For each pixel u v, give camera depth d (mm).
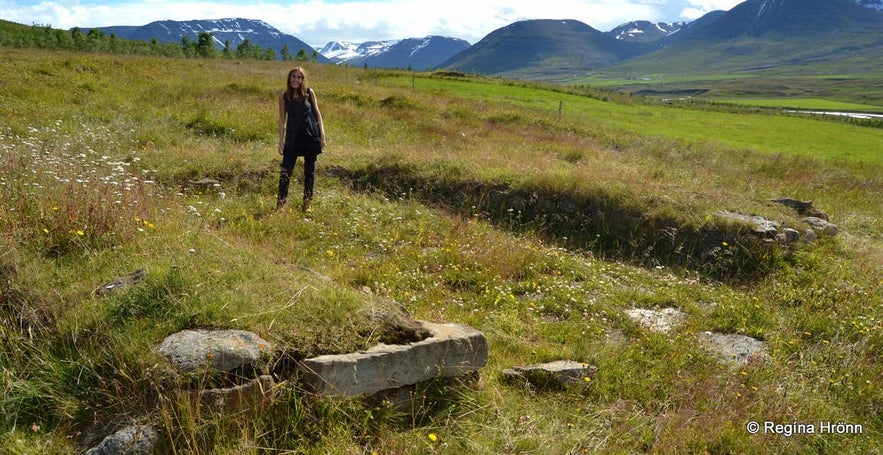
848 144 26844
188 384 3891
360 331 4523
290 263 6160
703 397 5188
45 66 21328
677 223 9578
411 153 12898
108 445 3604
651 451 4402
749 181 14414
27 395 3930
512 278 7855
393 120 19516
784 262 8812
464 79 44844
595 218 10156
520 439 4320
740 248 9031
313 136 9094
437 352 4594
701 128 29375
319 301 4715
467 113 22625
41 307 4527
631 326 6547
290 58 74688
